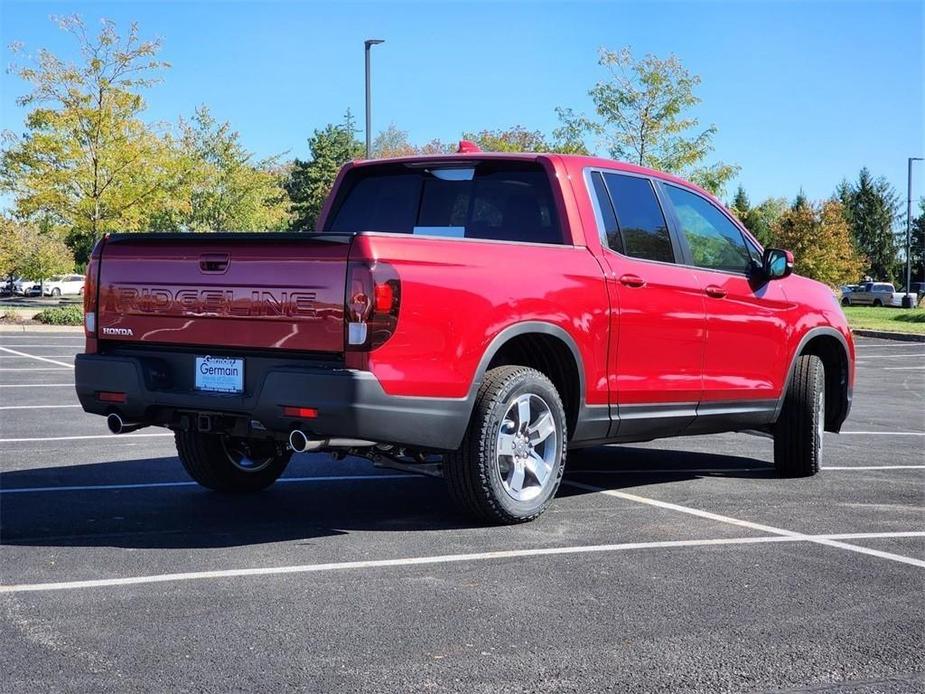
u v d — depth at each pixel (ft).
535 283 18.67
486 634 12.69
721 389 22.62
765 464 26.91
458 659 11.82
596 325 19.71
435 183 21.97
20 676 11.18
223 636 12.51
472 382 17.56
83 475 23.47
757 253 24.48
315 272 16.63
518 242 18.75
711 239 23.22
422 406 16.84
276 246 17.08
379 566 15.79
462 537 17.76
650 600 14.24
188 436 20.93
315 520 19.07
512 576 15.33
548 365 20.01
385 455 18.51
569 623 13.17
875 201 321.32
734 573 15.70
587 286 19.60
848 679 11.39
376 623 13.07
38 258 162.50
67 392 42.16
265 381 16.71
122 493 21.47
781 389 24.14
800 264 174.60
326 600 14.01
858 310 184.96
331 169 265.75
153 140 121.60
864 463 27.22
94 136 118.32
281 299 16.96
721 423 22.97
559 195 20.20
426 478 23.91
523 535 17.97
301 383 16.35
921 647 12.46
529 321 18.44
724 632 12.91
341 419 16.15
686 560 16.42
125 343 19.15
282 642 12.32
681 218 22.62
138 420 18.84
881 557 16.83
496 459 18.13
